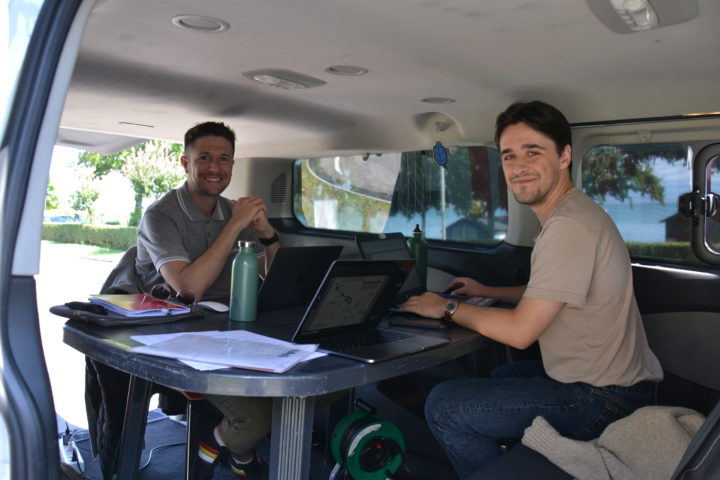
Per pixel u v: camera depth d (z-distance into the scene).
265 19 1.80
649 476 1.52
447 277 3.46
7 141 1.00
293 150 4.11
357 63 2.23
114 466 2.38
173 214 2.67
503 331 1.92
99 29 1.93
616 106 2.55
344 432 2.13
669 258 2.61
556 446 1.62
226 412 1.97
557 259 1.84
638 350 1.93
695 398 2.42
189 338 1.68
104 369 2.34
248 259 2.02
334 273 1.72
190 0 1.67
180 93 2.77
